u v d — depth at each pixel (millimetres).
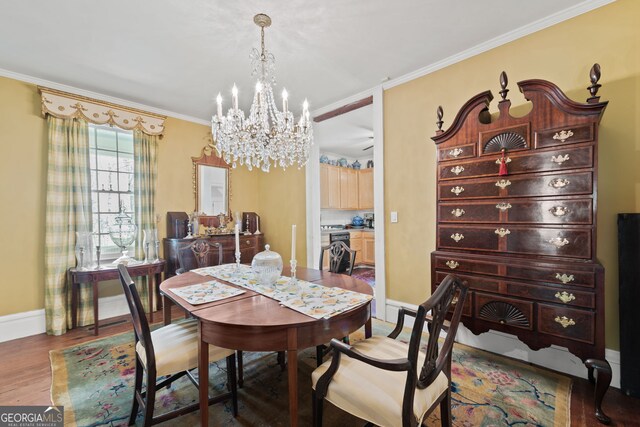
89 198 2994
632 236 1679
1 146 2586
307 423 1526
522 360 2129
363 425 1504
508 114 1870
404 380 1188
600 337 1518
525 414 1557
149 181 3402
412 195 2768
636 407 1592
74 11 1829
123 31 2043
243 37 2139
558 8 1907
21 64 2484
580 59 1915
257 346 1264
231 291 1718
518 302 1780
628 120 1763
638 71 1733
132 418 1504
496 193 1902
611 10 1807
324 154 6062
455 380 1881
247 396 1753
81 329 2824
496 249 1898
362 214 6758
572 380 1868
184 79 2771
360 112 3709
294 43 2230
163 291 1746
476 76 2357
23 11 1817
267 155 2402
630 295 1682
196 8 1820
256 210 4547
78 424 1514
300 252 3969
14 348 2400
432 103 2619
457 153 2086
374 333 2645
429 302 989
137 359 1507
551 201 1700
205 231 3896
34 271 2729
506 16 1973
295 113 3750
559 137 1675
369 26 2037
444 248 2156
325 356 2221
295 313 1357
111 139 3277
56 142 2775
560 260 1663
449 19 1986
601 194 1844
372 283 4633
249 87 2945
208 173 4000
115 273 2836
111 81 2803
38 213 2762
